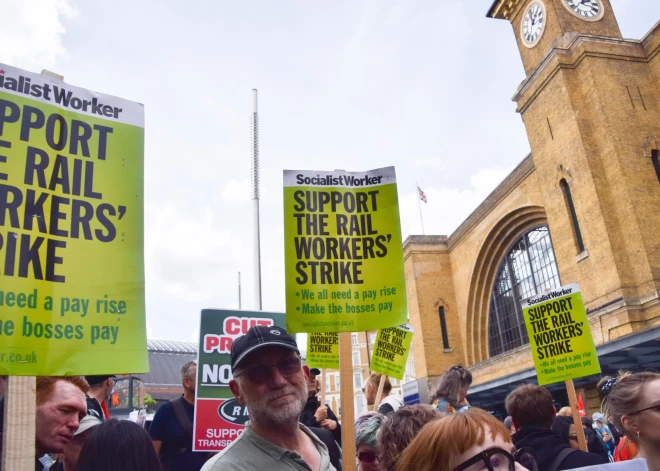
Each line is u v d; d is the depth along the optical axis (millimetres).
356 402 53281
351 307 4664
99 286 2855
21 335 2559
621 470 2291
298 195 4945
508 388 26953
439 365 36719
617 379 3707
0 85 2885
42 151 2914
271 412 2842
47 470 3293
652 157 22922
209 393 5570
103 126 3162
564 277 24766
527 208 30484
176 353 47938
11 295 2598
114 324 2830
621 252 21656
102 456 2604
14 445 2328
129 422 2785
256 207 19391
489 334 36156
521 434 4043
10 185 2770
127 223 3061
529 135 26969
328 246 4820
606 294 21781
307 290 4676
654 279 20328
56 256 2789
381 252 4836
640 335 17562
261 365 2912
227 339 5926
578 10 26312
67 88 3100
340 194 5012
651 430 3021
